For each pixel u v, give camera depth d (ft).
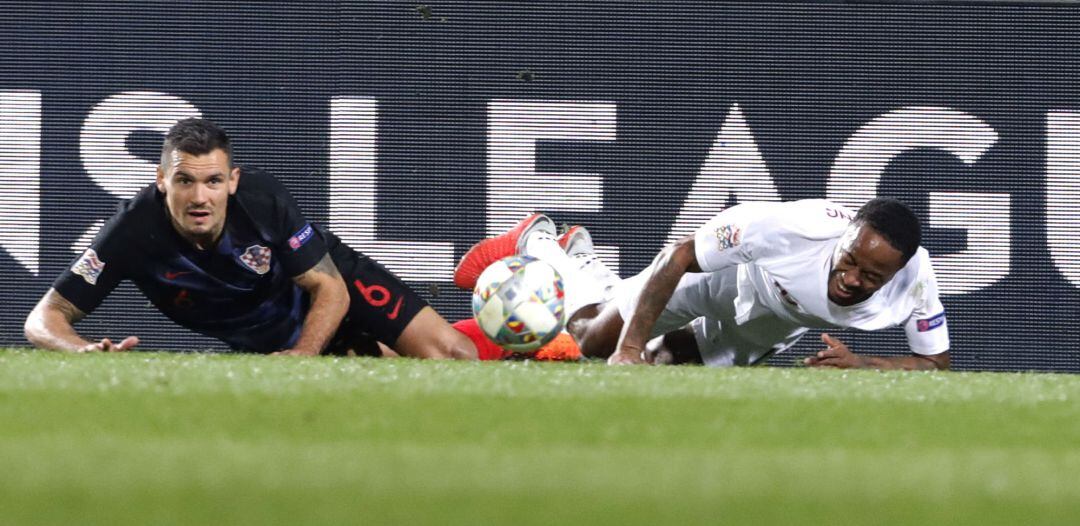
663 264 46.14
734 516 14.14
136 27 68.90
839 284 44.91
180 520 13.62
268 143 68.95
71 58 68.85
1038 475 17.40
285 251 46.52
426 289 68.95
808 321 50.65
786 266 46.65
